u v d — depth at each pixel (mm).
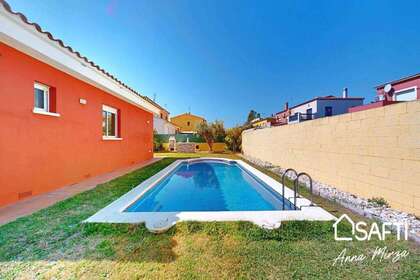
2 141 4457
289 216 3857
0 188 4414
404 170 4250
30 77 5203
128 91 10234
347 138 5961
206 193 7234
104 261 2537
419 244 2992
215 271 2385
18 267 2408
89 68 7059
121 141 10430
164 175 8305
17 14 4160
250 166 11164
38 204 4570
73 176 6805
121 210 4129
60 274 2305
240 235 3217
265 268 2443
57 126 6129
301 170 8656
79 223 3506
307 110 25344
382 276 2320
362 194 5387
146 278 2264
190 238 3111
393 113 4512
